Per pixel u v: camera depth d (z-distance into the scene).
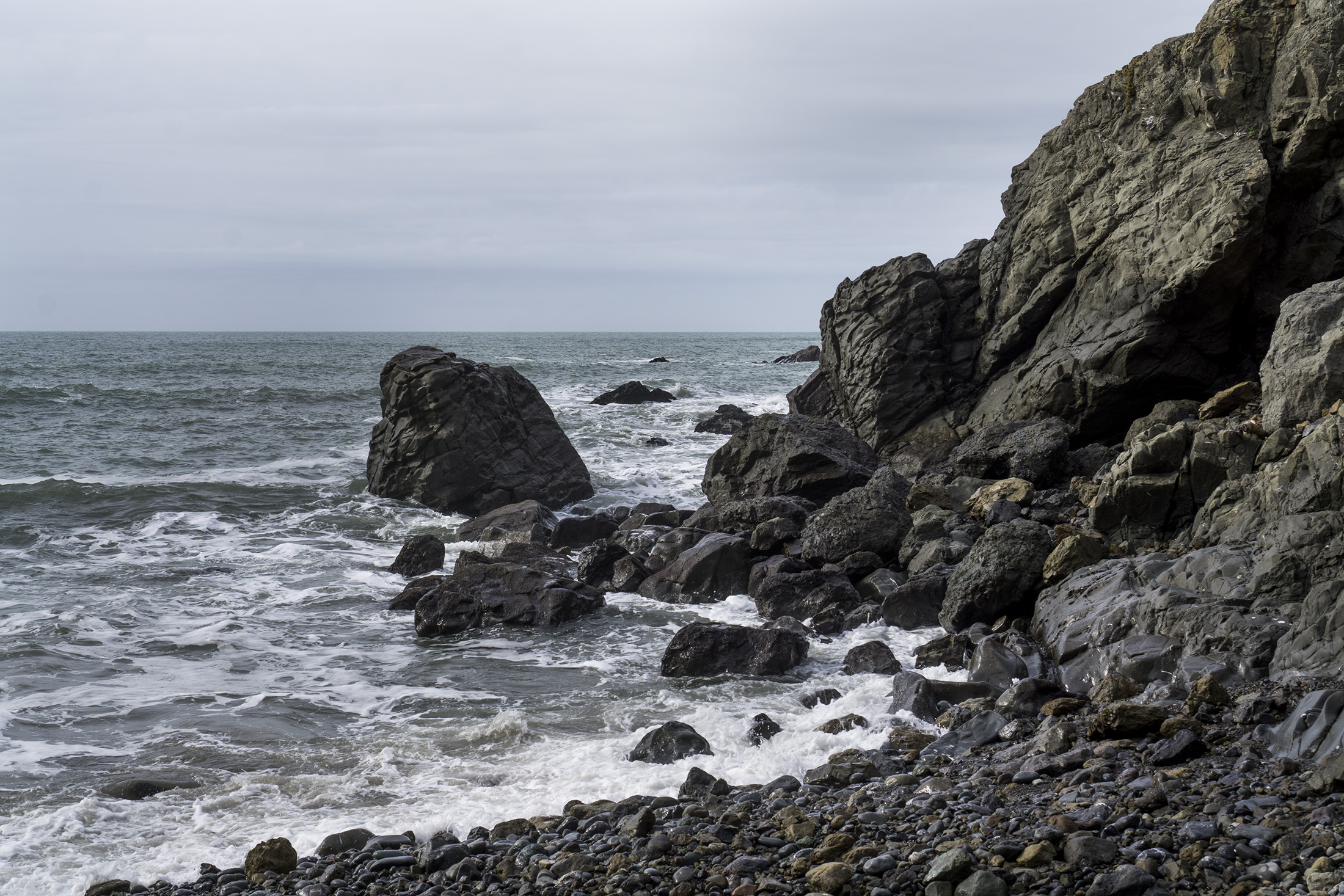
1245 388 18.25
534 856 7.95
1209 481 14.95
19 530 23.70
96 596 18.45
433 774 10.48
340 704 13.05
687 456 36.12
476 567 17.72
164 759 11.03
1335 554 11.16
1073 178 22.80
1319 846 6.35
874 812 8.08
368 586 19.58
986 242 26.11
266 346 162.62
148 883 8.12
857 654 13.81
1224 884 6.16
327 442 39.94
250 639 16.09
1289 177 19.20
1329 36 18.52
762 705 12.52
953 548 17.05
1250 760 8.16
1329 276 19.28
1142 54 21.59
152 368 83.81
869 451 24.44
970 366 25.80
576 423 44.84
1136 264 20.92
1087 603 13.13
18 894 7.90
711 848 7.70
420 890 7.54
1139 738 9.34
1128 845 6.83
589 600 17.39
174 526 24.67
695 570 18.31
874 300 27.25
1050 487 20.11
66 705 12.84
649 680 13.88
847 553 18.09
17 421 43.53
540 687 13.68
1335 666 9.54
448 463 26.75
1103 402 21.16
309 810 9.55
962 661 13.49
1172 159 20.44
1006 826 7.41
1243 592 11.68
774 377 81.69
